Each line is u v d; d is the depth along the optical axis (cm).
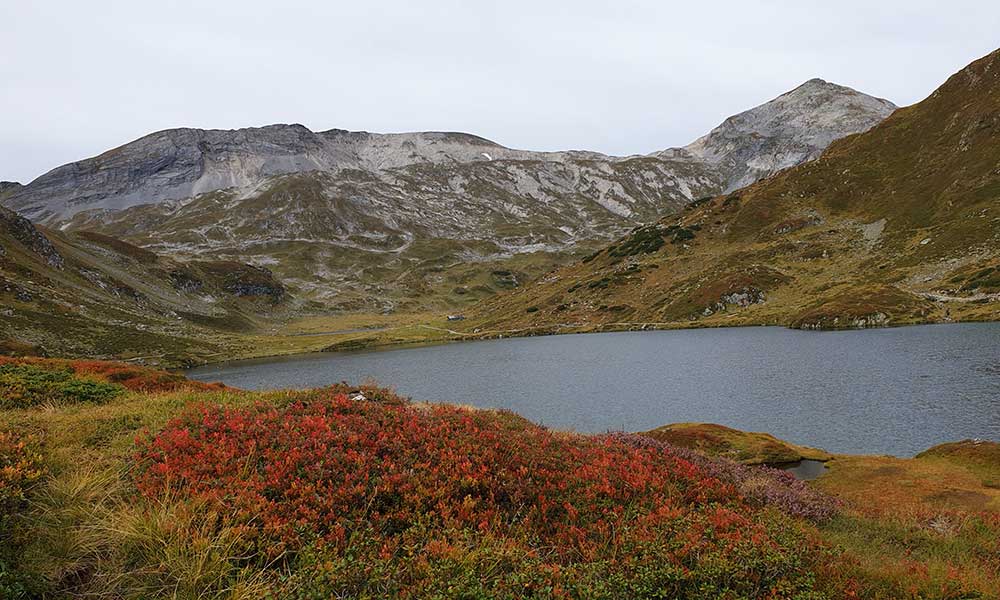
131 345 12000
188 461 959
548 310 17762
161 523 720
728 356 7725
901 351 6581
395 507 862
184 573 644
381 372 9238
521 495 969
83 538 681
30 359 2469
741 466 1702
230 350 14312
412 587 632
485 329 17350
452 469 1012
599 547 821
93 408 1598
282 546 716
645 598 673
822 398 4616
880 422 3766
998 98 16000
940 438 3344
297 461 974
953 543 1195
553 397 5816
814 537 973
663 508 943
